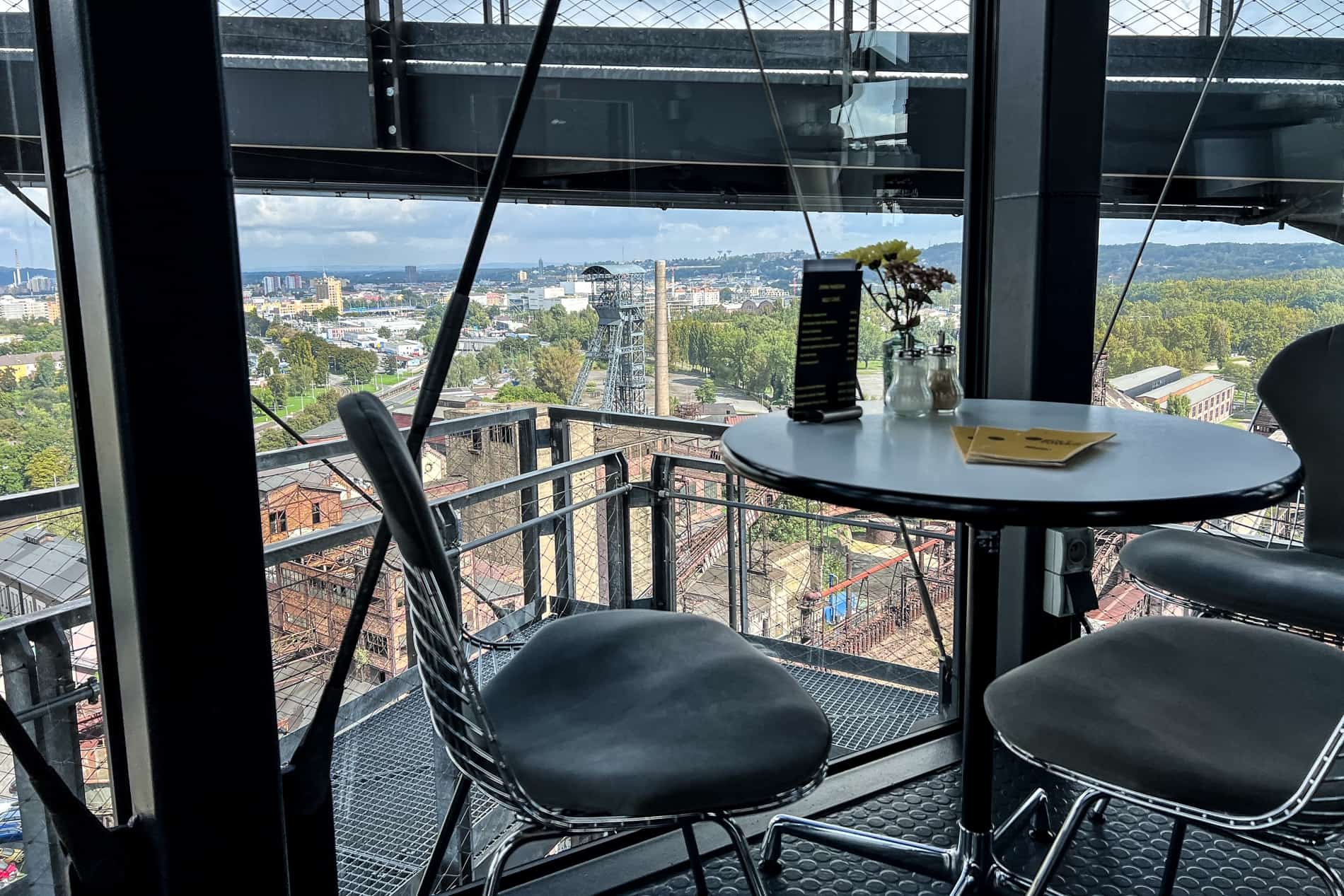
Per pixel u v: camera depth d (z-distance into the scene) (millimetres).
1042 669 1338
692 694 1296
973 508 1137
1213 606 1884
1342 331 2055
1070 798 2068
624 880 1803
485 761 1093
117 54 1146
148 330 1211
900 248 1687
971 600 1646
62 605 1373
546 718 1260
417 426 1499
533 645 1471
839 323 1691
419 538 1021
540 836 1168
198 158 1217
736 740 1163
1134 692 1265
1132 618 1554
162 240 1206
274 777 1396
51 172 1274
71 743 1410
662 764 1105
